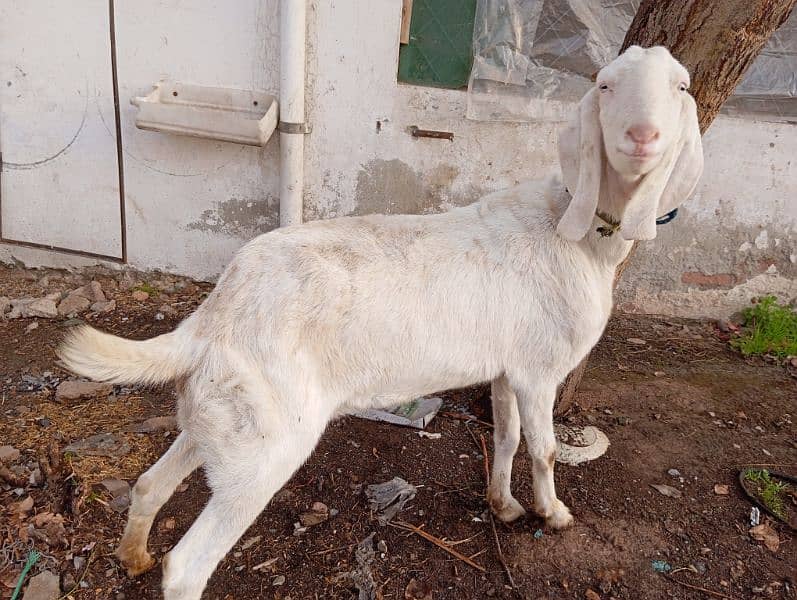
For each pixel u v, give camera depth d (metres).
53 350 1.96
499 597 1.24
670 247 2.27
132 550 1.22
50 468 1.42
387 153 2.19
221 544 1.04
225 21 2.10
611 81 1.04
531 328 1.19
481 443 1.65
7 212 2.37
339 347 1.07
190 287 2.36
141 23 2.13
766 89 2.14
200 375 1.04
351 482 1.50
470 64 2.13
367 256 1.11
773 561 1.32
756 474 1.55
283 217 2.21
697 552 1.34
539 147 2.16
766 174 2.17
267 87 2.15
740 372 2.02
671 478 1.54
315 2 2.04
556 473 1.53
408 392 1.17
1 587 1.20
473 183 2.21
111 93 2.20
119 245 2.37
